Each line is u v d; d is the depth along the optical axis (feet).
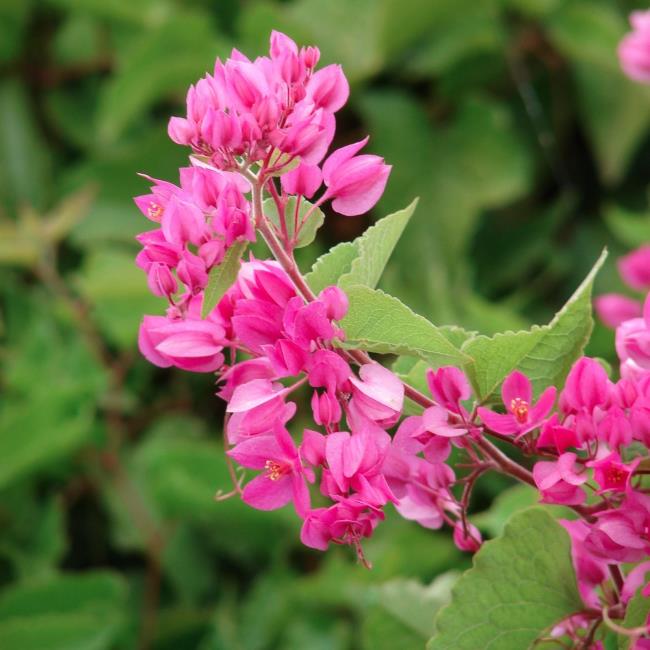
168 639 2.68
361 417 1.50
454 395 1.55
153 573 2.69
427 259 2.84
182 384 2.93
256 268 1.51
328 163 1.56
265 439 1.51
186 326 1.54
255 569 2.71
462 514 1.60
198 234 1.51
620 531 1.51
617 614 1.59
